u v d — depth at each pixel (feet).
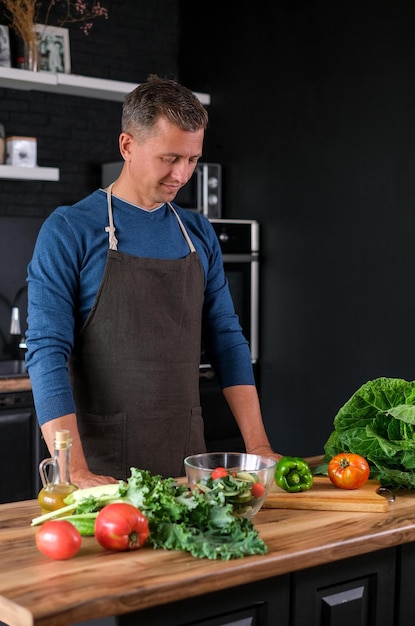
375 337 14.51
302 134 15.71
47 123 16.71
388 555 6.16
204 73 17.81
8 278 15.97
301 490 6.63
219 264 8.72
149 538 5.54
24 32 15.34
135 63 17.85
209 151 17.79
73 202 17.07
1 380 13.60
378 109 14.33
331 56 15.11
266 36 16.33
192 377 8.25
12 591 4.79
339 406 15.19
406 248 13.93
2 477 13.66
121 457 7.93
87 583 4.90
